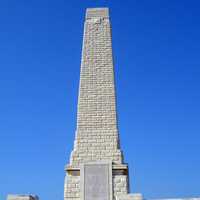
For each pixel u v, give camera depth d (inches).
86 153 1663.4
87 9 1859.0
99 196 1577.3
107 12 1852.9
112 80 1750.7
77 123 1704.0
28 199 1517.0
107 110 1713.8
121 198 1469.0
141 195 1461.6
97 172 1604.3
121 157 1652.3
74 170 1633.9
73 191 1604.3
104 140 1676.9
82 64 1774.1
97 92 1737.2
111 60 1777.8
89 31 1822.1
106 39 1809.8
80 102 1728.6
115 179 1601.9
